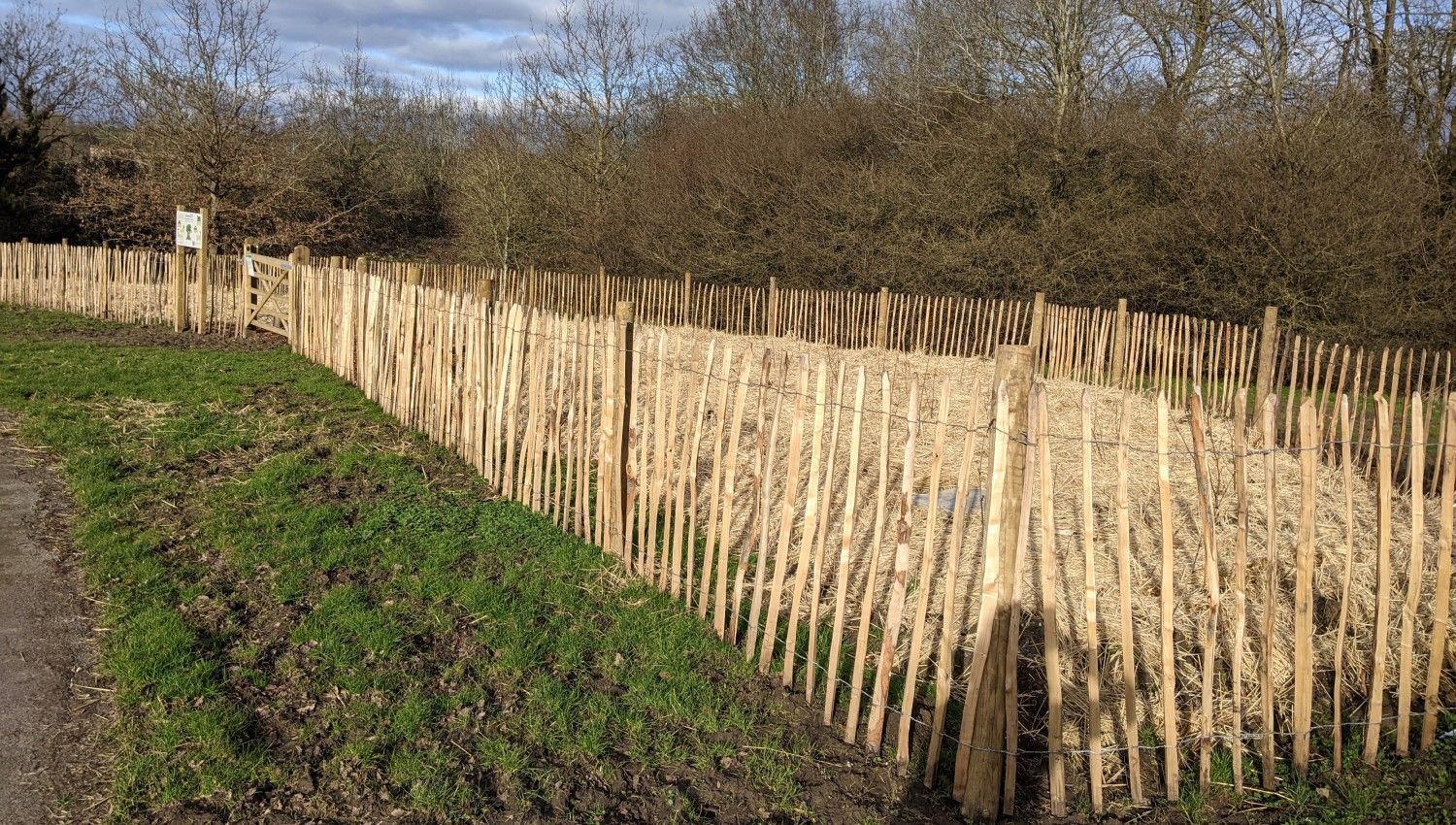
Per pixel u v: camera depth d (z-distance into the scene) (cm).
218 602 464
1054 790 349
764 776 360
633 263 2512
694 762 366
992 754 340
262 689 392
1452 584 489
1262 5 1875
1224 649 432
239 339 1341
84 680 391
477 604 479
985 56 2217
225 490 623
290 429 793
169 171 2433
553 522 605
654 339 509
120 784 326
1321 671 438
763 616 482
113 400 847
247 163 2406
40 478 629
